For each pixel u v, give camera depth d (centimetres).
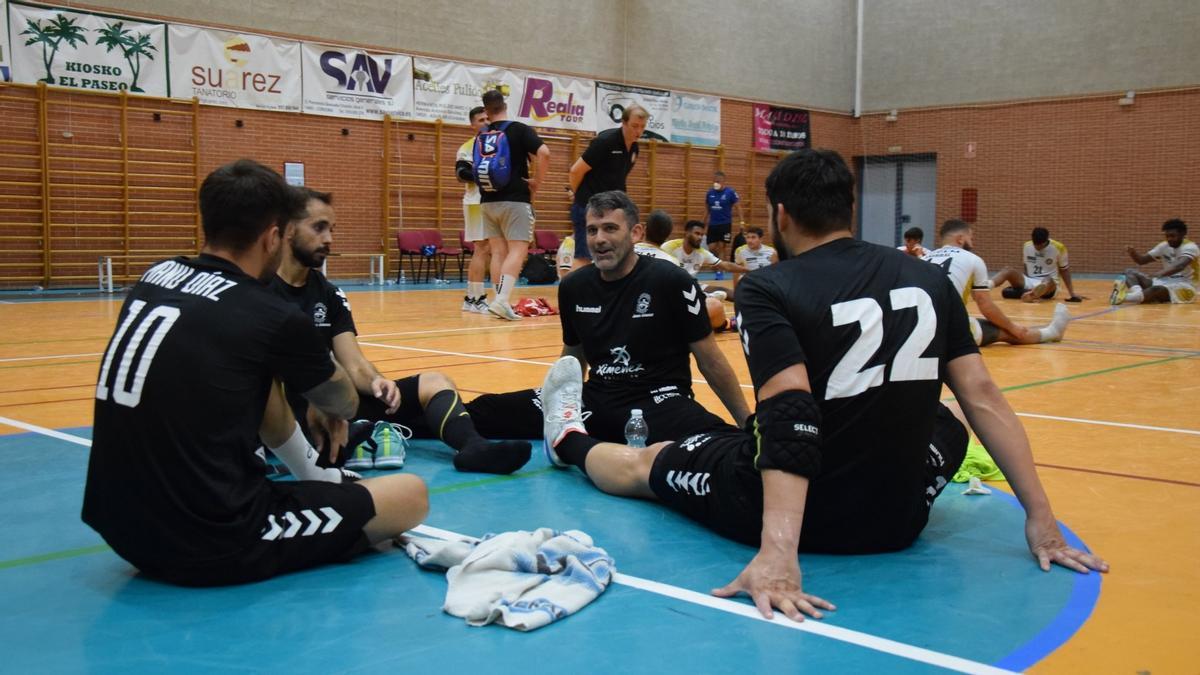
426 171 1806
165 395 241
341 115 1691
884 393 263
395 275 1794
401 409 436
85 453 408
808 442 244
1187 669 203
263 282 278
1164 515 327
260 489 259
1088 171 2184
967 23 2317
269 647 213
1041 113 2234
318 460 327
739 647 213
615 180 920
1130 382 645
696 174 2212
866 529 278
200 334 247
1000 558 280
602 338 413
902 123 2439
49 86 1399
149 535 245
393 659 207
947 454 303
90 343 812
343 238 1722
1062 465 402
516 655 209
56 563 272
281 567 261
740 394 409
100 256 1434
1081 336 969
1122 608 239
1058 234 2233
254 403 256
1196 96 2039
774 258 1442
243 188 262
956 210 2367
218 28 1547
